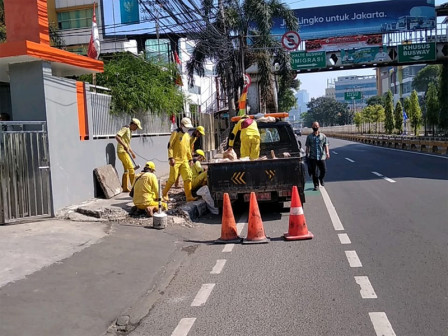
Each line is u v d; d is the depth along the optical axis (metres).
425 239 7.45
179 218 9.65
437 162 20.70
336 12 39.62
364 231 8.24
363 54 37.44
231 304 5.16
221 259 6.96
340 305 4.94
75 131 10.83
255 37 28.97
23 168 9.22
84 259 6.83
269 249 7.35
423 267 6.05
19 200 9.17
